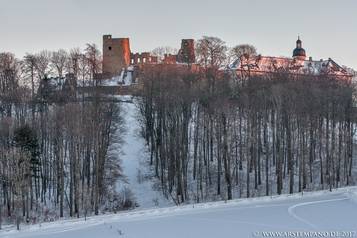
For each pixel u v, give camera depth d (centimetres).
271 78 14225
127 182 10756
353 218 6538
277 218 6631
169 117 10712
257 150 10762
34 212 9456
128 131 13062
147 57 19825
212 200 9625
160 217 7019
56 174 10200
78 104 11394
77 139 9625
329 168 10169
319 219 6500
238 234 5891
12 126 10375
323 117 11319
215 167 11000
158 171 11188
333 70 18125
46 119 11019
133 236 6019
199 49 17038
